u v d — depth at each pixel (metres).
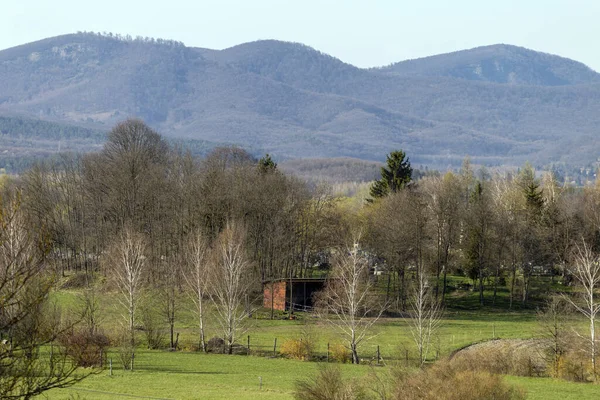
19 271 61.03
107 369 146.12
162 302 195.62
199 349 180.00
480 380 101.19
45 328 64.12
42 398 116.50
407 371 106.81
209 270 191.88
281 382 137.75
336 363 160.50
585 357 147.88
